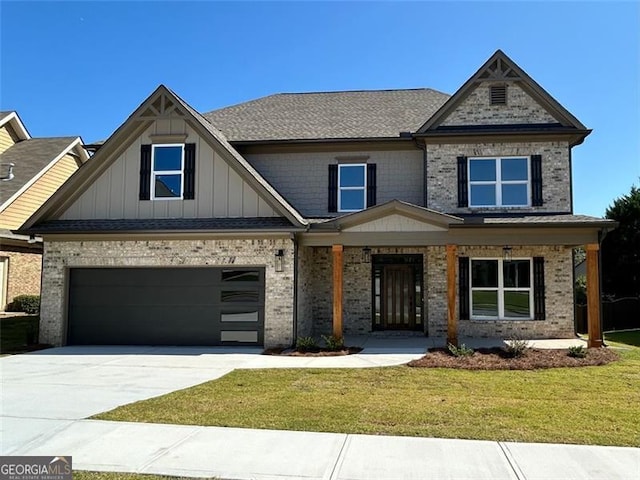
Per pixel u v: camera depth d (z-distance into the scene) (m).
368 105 18.58
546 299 14.88
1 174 21.12
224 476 4.68
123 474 4.72
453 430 5.93
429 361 10.62
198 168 14.03
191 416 6.59
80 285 14.02
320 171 16.02
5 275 20.86
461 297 15.01
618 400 7.38
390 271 15.88
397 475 4.67
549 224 12.39
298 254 13.56
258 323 13.37
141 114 14.04
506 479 4.57
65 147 23.69
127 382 8.91
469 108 15.19
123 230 13.32
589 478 4.57
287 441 5.61
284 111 18.53
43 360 11.40
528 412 6.70
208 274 13.68
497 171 14.97
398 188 15.66
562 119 14.79
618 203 23.58
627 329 19.86
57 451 5.35
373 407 7.00
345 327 15.68
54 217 14.34
